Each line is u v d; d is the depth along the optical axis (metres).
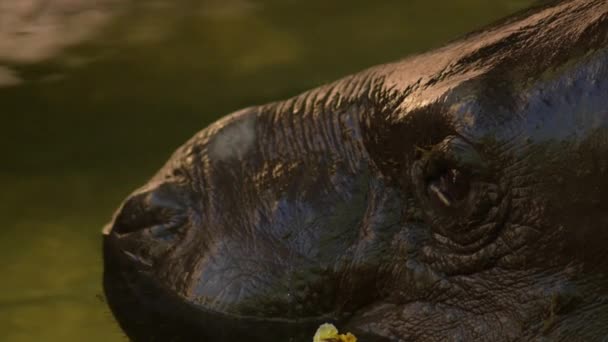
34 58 16.77
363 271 10.02
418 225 9.83
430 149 9.53
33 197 13.23
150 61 16.55
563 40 9.08
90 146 14.29
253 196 10.62
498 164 9.09
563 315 8.94
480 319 9.37
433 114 9.41
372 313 10.04
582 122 8.71
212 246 10.63
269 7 18.36
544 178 8.91
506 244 9.23
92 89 15.81
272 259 10.34
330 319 10.22
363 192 10.16
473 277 9.45
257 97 15.24
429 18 17.64
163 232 11.02
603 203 8.68
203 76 16.03
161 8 18.45
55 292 11.45
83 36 17.41
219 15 18.06
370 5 18.23
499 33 9.72
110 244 11.64
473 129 9.11
